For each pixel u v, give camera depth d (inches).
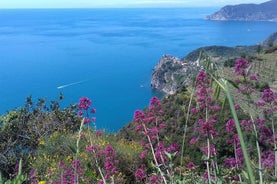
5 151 470.0
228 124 184.4
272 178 127.6
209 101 181.5
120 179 226.4
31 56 7642.7
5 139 500.4
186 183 183.2
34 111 540.1
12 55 7829.7
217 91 96.4
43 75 5462.6
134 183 314.0
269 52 2755.9
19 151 490.6
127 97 4069.9
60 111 537.6
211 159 165.6
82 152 324.5
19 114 527.5
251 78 174.2
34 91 4340.6
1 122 527.8
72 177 218.5
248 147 182.7
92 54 7805.1
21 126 517.0
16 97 3993.6
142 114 211.6
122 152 331.9
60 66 6343.5
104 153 234.1
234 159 181.2
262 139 183.0
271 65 1775.3
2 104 3695.9
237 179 166.7
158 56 7367.1
